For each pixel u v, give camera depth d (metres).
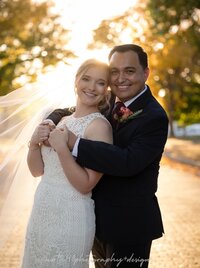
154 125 3.31
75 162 3.25
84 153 3.19
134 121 3.37
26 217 4.44
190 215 8.30
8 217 3.76
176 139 41.28
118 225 3.35
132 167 3.20
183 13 15.87
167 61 21.70
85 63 3.42
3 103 3.78
